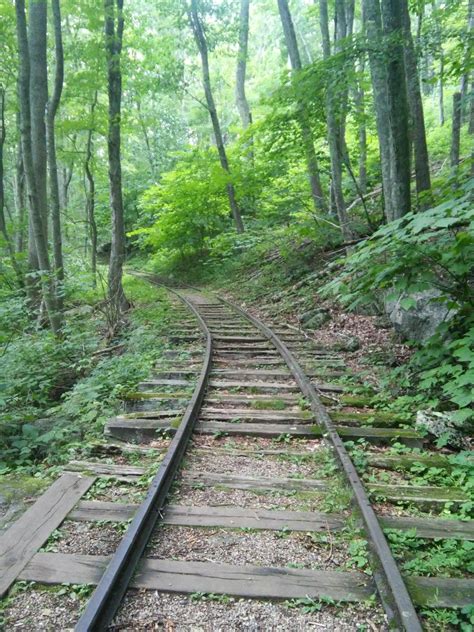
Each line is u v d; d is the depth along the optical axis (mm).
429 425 4840
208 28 18438
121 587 2533
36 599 2518
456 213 3871
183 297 16000
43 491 3787
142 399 5977
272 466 4258
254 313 12508
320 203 14312
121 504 3496
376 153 15859
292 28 14508
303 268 13945
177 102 39312
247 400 5895
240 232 19234
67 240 24875
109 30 11172
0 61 12414
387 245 4430
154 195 24078
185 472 4070
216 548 2980
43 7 11867
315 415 5289
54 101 11219
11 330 9406
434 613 2398
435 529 3168
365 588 2600
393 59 7000
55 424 5859
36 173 12203
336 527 3225
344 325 9430
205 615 2408
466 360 4199
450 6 9031
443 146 17578
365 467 4145
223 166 19016
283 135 12352
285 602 2502
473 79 9430
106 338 10797
